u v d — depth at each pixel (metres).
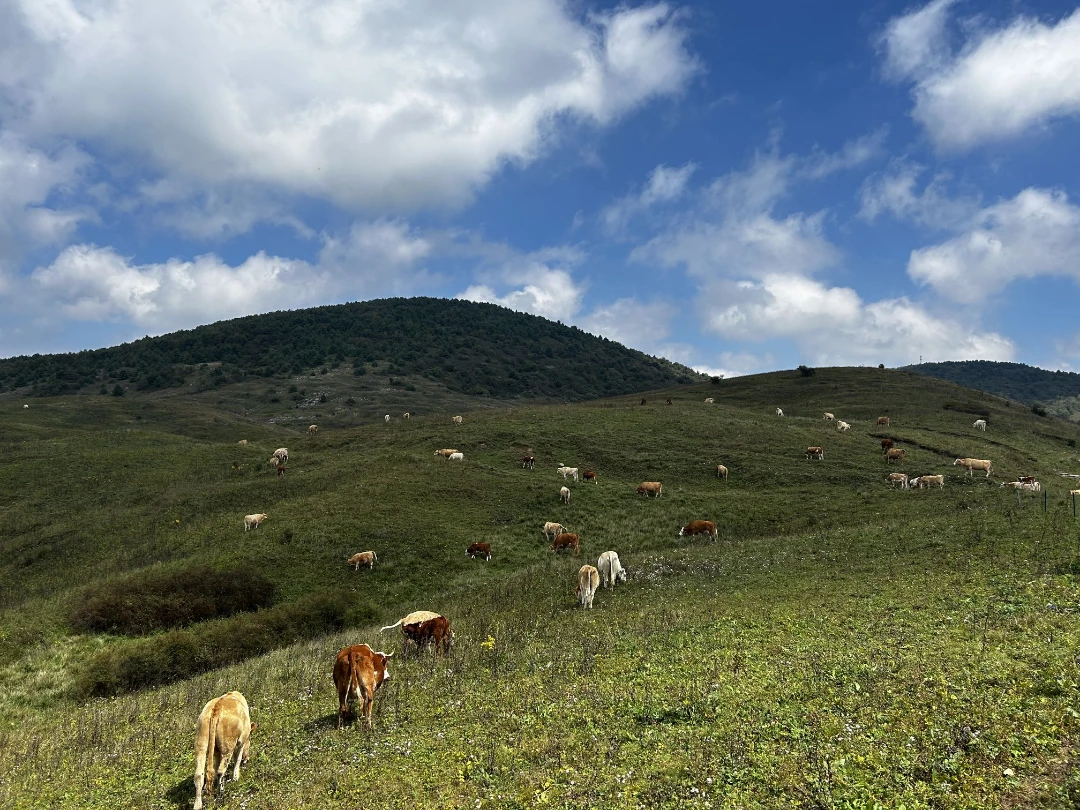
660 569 26.69
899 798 6.75
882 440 53.06
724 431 59.41
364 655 12.49
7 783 11.57
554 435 59.34
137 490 51.69
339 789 9.05
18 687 21.48
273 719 13.59
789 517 38.78
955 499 36.19
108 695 21.09
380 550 35.53
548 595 24.78
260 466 55.62
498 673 14.24
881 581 18.62
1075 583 15.01
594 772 8.30
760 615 16.23
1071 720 7.86
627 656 14.07
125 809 9.73
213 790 9.80
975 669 9.98
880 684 9.87
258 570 32.66
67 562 37.84
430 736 10.73
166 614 27.86
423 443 58.50
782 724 8.95
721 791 7.38
